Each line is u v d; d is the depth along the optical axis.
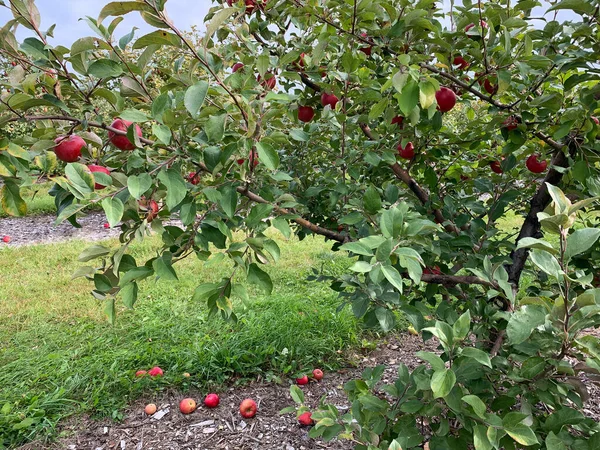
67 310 4.90
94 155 1.51
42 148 1.30
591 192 1.80
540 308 1.18
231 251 1.56
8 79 1.28
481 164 2.82
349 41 1.93
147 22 1.19
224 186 1.48
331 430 1.74
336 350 3.97
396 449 1.25
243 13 2.17
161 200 1.52
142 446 2.85
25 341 4.18
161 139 1.20
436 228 1.32
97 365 3.56
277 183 2.08
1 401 3.16
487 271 1.55
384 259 1.18
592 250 2.03
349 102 2.21
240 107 1.38
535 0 1.83
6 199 1.20
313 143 2.49
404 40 1.95
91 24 1.27
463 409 1.29
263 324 4.16
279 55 2.25
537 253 1.16
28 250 7.51
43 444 2.84
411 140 2.40
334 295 4.89
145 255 6.82
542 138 2.15
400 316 4.41
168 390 3.41
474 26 1.97
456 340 1.26
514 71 1.91
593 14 1.73
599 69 1.68
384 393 3.29
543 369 1.38
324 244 7.56
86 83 1.45
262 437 2.92
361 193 2.33
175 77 1.52
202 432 2.98
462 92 2.32
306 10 1.89
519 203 2.85
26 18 1.23
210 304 1.65
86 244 7.95
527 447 1.40
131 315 4.67
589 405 2.90
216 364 3.63
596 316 1.19
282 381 3.55
